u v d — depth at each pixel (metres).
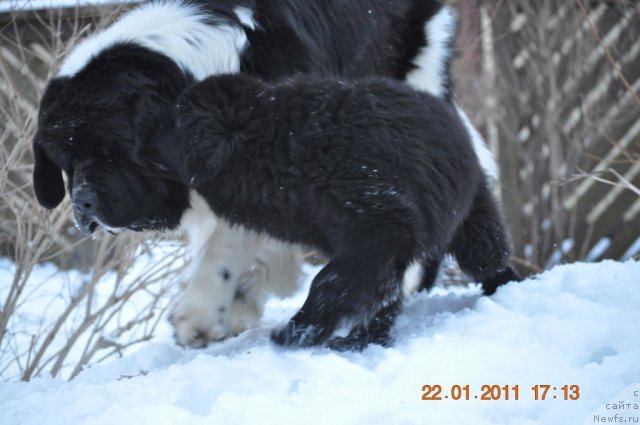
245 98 4.36
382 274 4.14
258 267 5.17
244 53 5.21
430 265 5.50
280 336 4.14
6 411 3.72
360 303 4.11
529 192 10.62
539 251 10.55
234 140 4.29
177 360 4.87
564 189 10.52
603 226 10.70
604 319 4.32
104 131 4.75
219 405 3.47
